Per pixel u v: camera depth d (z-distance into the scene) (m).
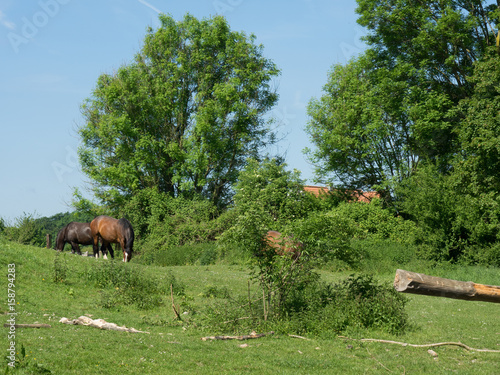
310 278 12.70
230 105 44.91
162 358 8.32
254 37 47.53
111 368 7.48
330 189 42.03
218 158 47.31
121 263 18.70
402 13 35.66
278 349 9.68
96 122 48.94
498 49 32.03
